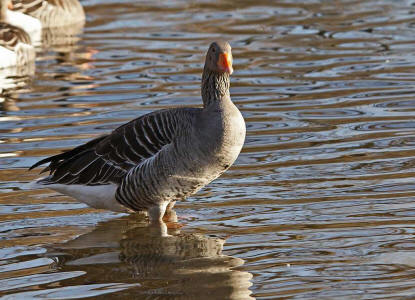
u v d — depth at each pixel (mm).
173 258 11039
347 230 11688
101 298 9781
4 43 22266
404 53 22281
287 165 14508
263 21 26641
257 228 11961
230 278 10266
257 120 17094
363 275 10188
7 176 14328
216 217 12484
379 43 23438
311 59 21922
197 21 26969
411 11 27453
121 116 17438
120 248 11531
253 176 14078
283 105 18078
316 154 15008
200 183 12102
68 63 22469
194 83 19938
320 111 17562
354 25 25719
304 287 9906
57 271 10680
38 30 26969
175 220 12531
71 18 27797
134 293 9906
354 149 15195
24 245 11664
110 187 12477
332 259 10719
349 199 12875
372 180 13641
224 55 11844
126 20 27578
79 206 13344
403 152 14953
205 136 11672
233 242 11492
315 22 26266
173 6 29469
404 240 11242
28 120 17391
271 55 22453
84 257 11188
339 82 19750
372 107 17766
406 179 13625
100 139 12859
